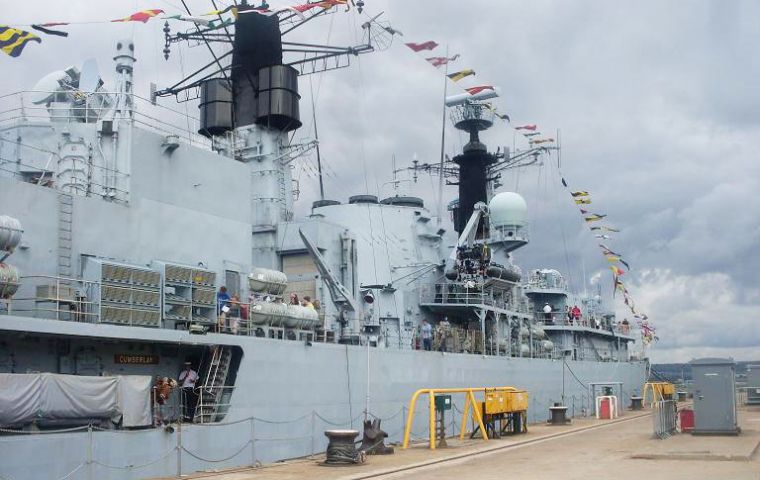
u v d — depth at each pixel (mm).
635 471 16281
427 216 33188
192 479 15727
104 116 19000
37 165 17953
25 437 13492
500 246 37406
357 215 30828
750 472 15828
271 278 20031
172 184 19094
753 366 45781
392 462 18484
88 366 15961
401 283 30844
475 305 31297
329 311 26062
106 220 17266
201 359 18312
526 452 20719
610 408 36469
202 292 18312
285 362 19969
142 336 16047
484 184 38156
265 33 26406
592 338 48688
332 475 16172
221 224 20484
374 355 23922
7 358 14594
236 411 18266
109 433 15000
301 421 20359
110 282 16156
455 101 34875
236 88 26734
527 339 37031
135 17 16547
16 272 14367
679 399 58875
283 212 27047
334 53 26953
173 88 27797
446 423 27484
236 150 26422
